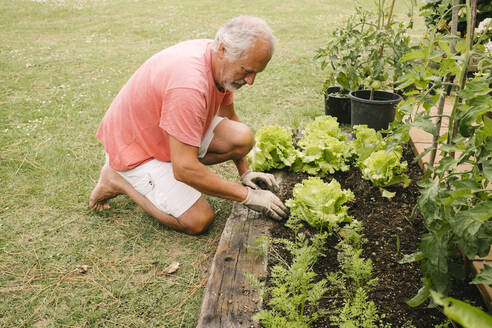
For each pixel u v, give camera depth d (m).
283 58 6.79
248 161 3.06
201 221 2.54
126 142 2.50
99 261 2.41
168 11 11.59
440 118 2.30
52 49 7.48
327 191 2.30
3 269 2.34
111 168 2.70
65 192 3.09
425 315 1.76
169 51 2.31
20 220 2.76
